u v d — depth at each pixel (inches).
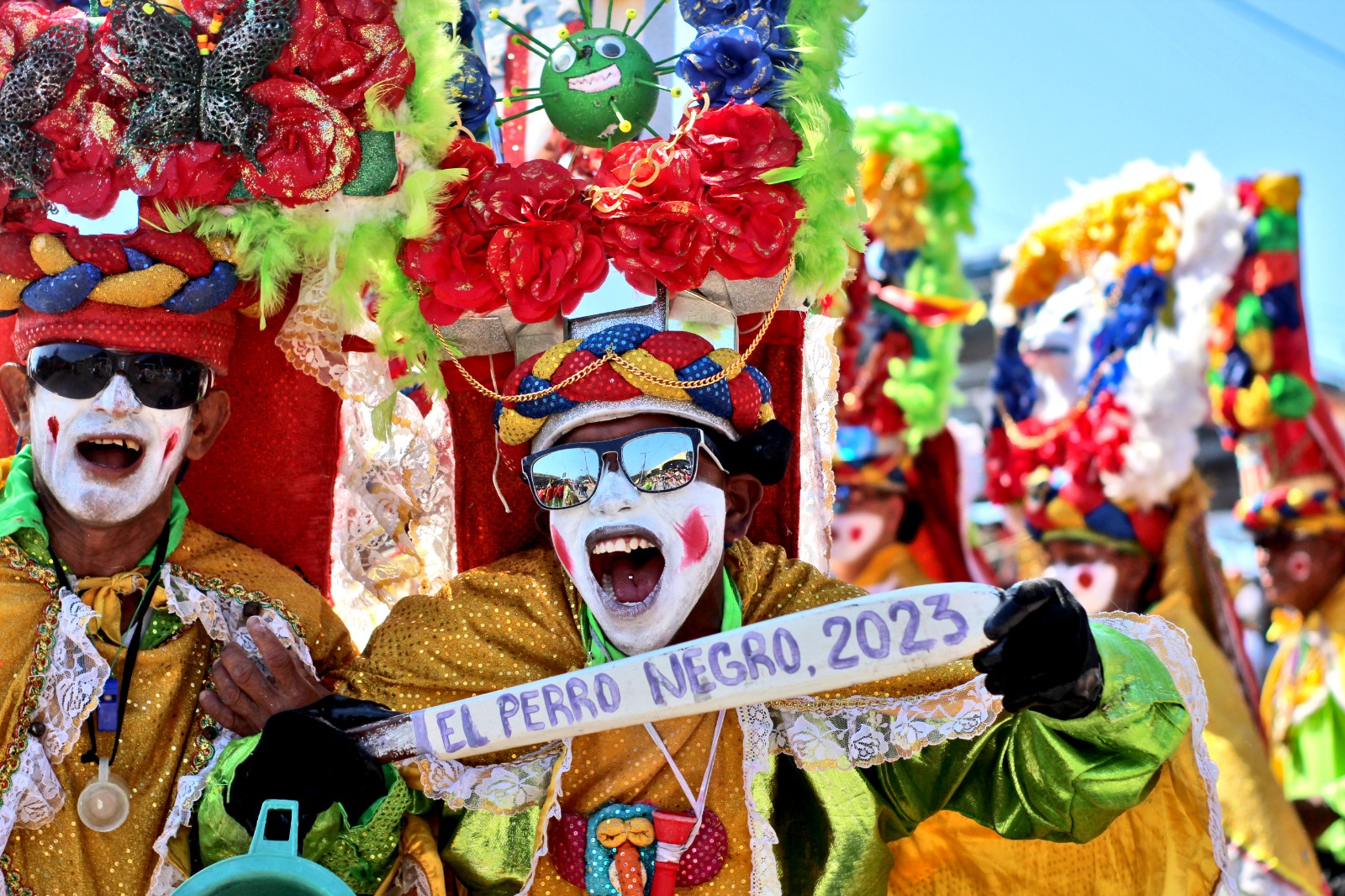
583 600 113.2
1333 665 206.7
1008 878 117.6
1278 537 208.1
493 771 108.6
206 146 106.4
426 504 122.3
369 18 108.6
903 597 97.6
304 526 121.7
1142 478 194.9
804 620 99.0
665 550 108.0
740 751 112.5
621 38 116.3
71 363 107.3
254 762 100.3
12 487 111.4
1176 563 195.6
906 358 232.5
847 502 232.5
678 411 109.6
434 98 109.4
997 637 95.8
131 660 109.9
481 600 114.8
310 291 114.5
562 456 108.0
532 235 109.2
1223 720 178.2
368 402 120.2
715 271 111.4
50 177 105.9
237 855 99.4
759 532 124.3
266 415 119.9
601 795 110.9
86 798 107.3
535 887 110.0
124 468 109.3
